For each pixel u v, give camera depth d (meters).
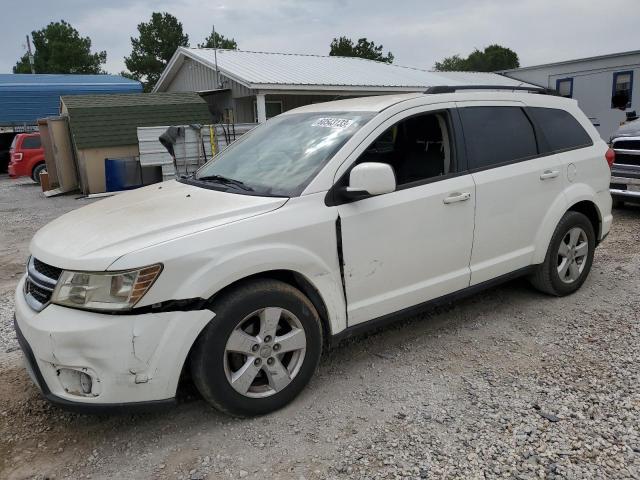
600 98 17.30
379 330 4.33
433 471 2.68
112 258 2.75
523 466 2.68
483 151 4.11
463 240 3.96
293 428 3.08
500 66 74.25
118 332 2.71
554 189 4.55
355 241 3.41
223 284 2.90
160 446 2.98
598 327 4.23
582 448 2.79
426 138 4.04
